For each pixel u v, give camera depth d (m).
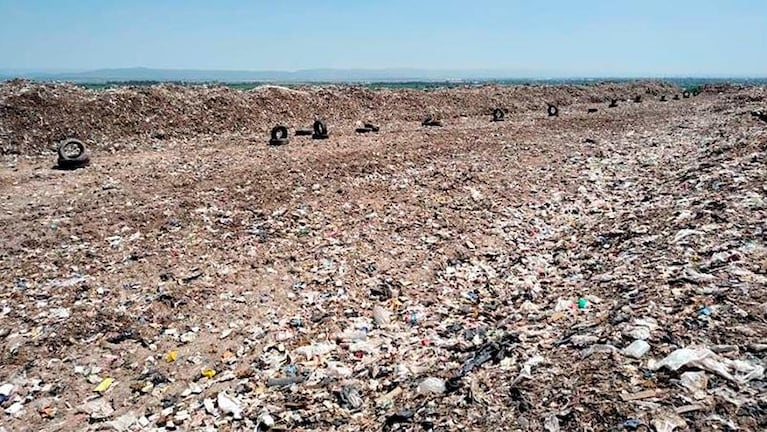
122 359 9.05
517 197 19.59
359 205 17.52
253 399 8.02
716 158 21.23
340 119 40.78
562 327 8.88
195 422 7.52
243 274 12.19
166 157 25.33
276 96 39.94
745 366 6.31
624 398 6.04
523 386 6.77
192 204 17.17
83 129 28.45
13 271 12.19
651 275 10.16
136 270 12.29
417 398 7.36
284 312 10.73
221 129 33.44
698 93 87.75
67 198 18.02
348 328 10.15
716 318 7.62
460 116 48.22
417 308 11.02
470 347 8.95
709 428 5.33
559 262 13.12
